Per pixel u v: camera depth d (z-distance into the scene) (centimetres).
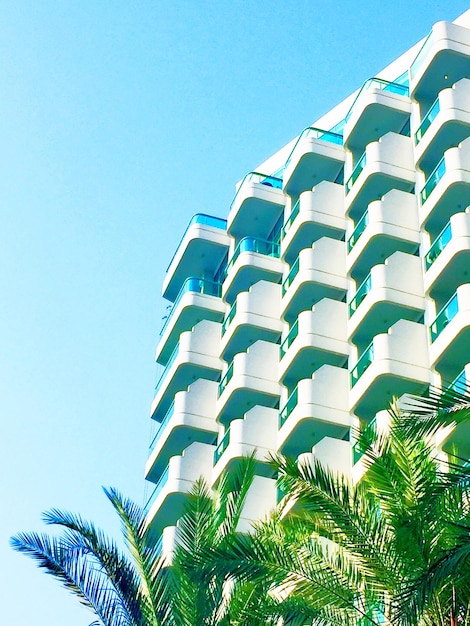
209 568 1789
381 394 3556
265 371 4247
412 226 3878
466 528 1412
